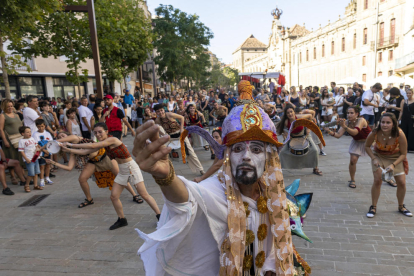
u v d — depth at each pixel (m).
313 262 3.54
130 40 16.12
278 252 1.50
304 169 7.49
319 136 1.63
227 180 1.50
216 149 1.62
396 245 3.85
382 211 4.90
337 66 47.25
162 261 1.49
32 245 4.27
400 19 34.16
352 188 6.04
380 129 4.57
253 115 1.52
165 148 1.14
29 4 7.64
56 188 6.99
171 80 34.25
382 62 37.44
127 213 5.26
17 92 18.62
